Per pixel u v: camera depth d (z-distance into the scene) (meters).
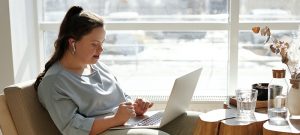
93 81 2.20
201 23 2.94
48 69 2.10
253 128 1.78
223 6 2.94
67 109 1.96
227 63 2.97
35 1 2.96
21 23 2.79
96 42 2.10
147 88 3.05
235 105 2.20
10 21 2.65
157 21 2.99
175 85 1.95
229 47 2.90
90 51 2.09
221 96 2.96
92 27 2.07
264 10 2.91
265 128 1.72
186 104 2.29
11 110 1.97
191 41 2.99
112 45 3.01
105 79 2.27
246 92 1.87
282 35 2.90
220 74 3.00
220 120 1.84
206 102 2.92
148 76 3.05
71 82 2.04
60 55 2.12
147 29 2.97
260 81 2.97
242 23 2.88
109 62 3.04
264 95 2.22
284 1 2.89
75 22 2.07
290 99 1.92
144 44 3.01
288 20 2.91
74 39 2.07
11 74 2.69
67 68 2.11
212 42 2.97
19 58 2.77
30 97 2.02
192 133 2.25
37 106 2.04
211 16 2.96
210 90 3.01
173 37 2.99
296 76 1.96
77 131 1.95
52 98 1.97
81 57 2.10
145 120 2.17
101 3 2.99
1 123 1.97
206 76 3.02
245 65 2.96
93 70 2.26
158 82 3.05
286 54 2.09
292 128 1.71
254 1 2.90
